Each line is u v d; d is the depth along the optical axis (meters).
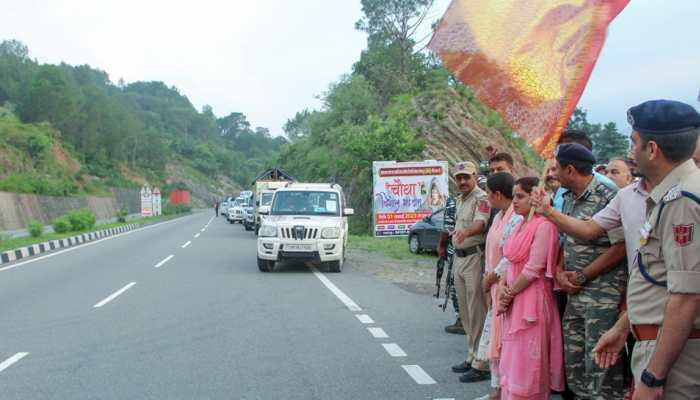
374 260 17.19
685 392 2.61
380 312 9.12
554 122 3.77
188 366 6.16
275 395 5.27
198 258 17.47
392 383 5.64
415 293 11.08
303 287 11.71
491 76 3.95
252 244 22.94
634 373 2.92
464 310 6.18
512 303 4.41
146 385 5.54
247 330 7.84
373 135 29.19
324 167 41.00
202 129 178.88
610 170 5.70
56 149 70.88
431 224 18.16
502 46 3.92
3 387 5.46
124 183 84.06
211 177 145.88
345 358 6.50
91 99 92.62
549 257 4.25
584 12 3.72
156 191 59.34
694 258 2.51
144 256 18.09
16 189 45.94
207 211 100.25
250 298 10.38
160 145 111.88
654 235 2.76
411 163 22.59
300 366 6.18
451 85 36.22
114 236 28.64
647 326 2.83
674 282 2.54
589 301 4.08
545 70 3.80
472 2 4.02
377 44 53.62
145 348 6.90
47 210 48.19
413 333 7.72
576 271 4.13
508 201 5.23
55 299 10.27
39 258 17.75
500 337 4.85
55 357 6.50
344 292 11.09
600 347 3.34
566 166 4.23
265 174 32.84
